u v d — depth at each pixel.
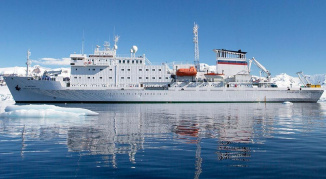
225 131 16.94
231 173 8.46
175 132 16.45
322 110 38.25
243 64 65.94
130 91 56.34
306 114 31.02
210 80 61.94
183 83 60.50
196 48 65.88
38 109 27.36
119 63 59.12
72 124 20.27
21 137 14.59
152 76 59.53
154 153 10.95
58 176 8.13
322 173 8.46
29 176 8.12
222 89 60.12
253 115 29.33
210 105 51.34
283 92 63.09
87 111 28.58
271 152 11.16
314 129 18.05
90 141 13.46
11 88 55.22
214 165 9.30
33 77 55.44
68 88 54.81
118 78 58.50
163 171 8.64
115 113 31.30
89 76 57.81
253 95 61.59
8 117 25.23
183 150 11.48
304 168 8.98
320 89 64.31
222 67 64.12
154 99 57.28
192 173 8.45
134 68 59.09
